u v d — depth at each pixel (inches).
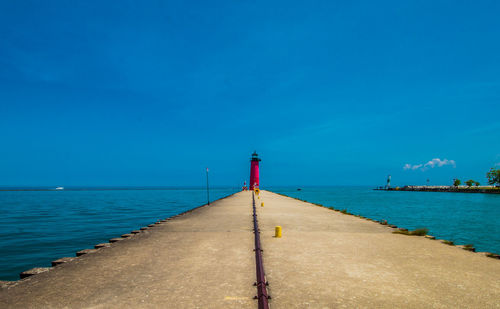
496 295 156.7
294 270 199.8
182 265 212.8
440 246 279.6
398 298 151.6
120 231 694.5
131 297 153.4
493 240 629.6
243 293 157.9
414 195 3599.9
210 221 464.4
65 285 173.0
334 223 437.7
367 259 229.9
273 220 472.1
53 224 826.8
